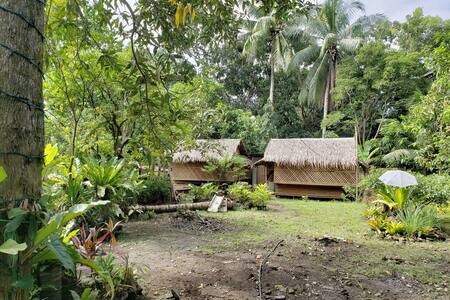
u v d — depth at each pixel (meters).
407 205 7.59
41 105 1.37
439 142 7.37
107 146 6.81
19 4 1.27
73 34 2.89
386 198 8.21
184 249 5.38
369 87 16.56
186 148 9.24
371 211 8.66
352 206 11.48
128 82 2.60
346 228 7.49
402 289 3.93
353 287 3.93
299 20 18.73
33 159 1.30
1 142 1.19
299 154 14.46
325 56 18.42
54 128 6.54
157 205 9.29
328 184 14.02
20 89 1.25
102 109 5.53
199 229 7.06
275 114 19.31
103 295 2.91
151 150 3.05
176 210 9.33
